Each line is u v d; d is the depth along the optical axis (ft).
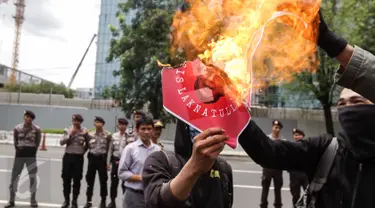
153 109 49.75
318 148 5.81
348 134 5.04
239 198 28.53
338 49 4.57
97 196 26.91
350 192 5.22
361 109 4.97
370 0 41.81
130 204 13.89
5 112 106.73
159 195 5.33
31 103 119.75
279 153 5.66
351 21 41.57
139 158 14.39
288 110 86.79
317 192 5.60
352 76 4.48
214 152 4.30
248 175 40.11
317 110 85.66
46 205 22.35
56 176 32.24
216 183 6.59
